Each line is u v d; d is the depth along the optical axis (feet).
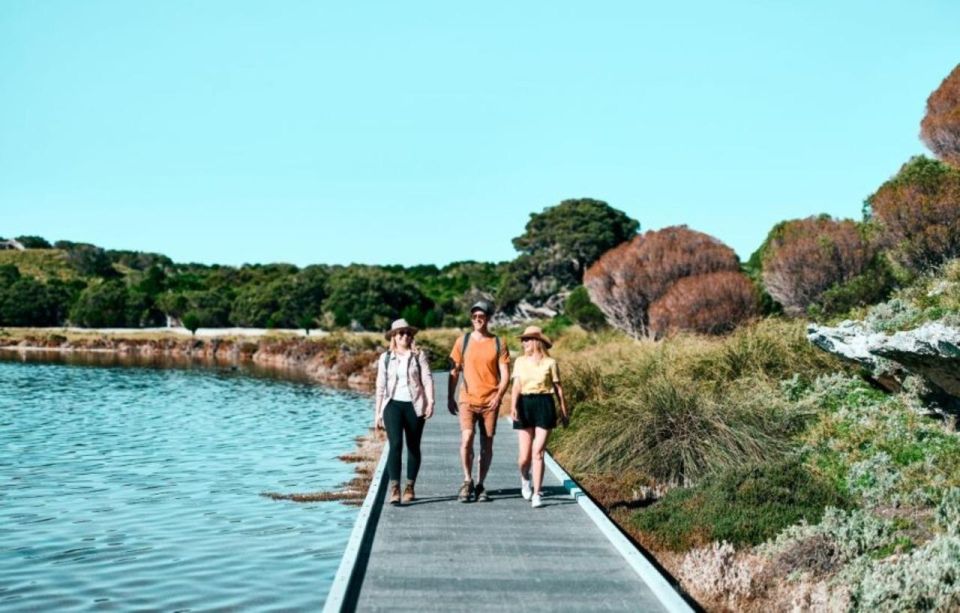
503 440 57.36
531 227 295.69
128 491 52.95
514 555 28.71
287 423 87.45
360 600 24.22
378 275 298.15
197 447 71.20
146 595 33.60
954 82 78.54
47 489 53.31
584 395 58.34
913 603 25.17
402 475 42.80
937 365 39.47
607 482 44.01
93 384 134.10
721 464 41.91
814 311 75.36
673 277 114.11
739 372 54.49
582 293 156.04
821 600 26.32
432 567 27.32
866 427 42.57
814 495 36.63
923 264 72.33
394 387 35.27
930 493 35.09
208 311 310.65
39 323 321.11
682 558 33.24
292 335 249.34
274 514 46.96
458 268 406.62
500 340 35.91
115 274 458.09
